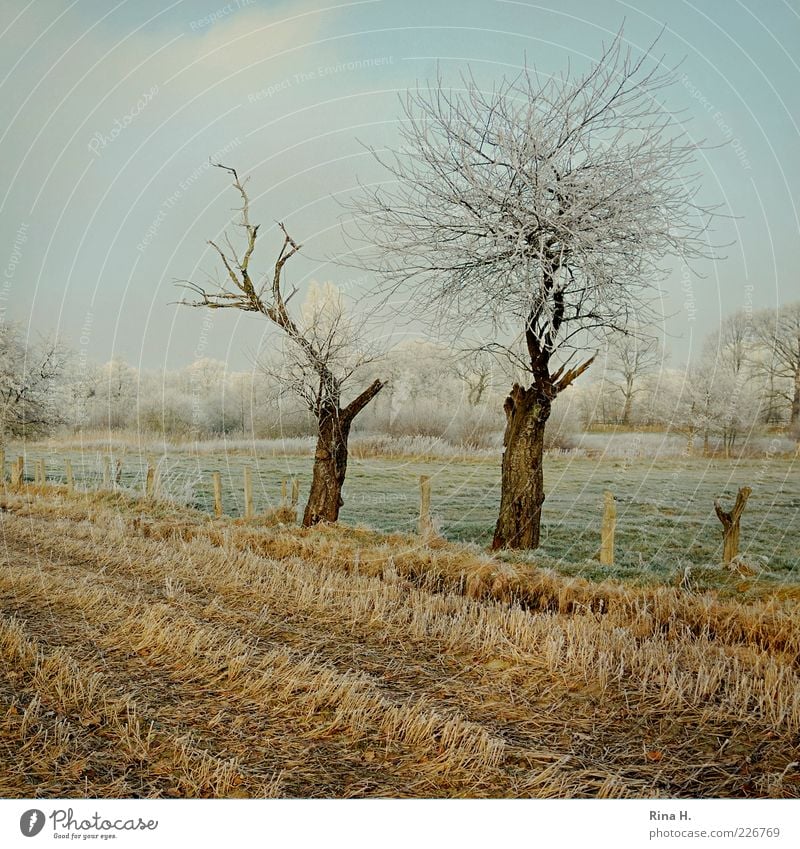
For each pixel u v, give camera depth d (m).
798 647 8.20
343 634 9.02
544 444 35.06
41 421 32.75
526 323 13.31
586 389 39.31
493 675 7.81
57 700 6.83
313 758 6.13
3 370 30.67
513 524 14.10
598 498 23.14
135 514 17.34
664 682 7.39
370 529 14.88
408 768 6.04
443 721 6.64
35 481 24.30
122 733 6.29
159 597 10.25
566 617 9.41
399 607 9.88
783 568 14.33
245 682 7.36
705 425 34.50
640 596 9.99
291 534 14.39
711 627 8.98
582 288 13.88
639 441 35.53
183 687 7.30
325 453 17.03
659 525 18.83
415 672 7.91
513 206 13.54
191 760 5.99
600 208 13.59
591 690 7.38
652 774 6.01
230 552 12.74
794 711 6.65
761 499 22.84
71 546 13.48
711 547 16.17
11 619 8.87
